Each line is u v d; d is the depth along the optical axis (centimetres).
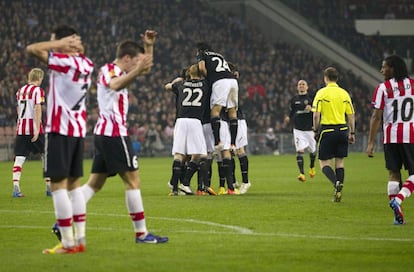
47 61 2100
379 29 13250
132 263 1980
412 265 1981
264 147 10125
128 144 2267
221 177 4081
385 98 2847
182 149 3969
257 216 3019
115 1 11388
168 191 4312
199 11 12025
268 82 11038
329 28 12888
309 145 5291
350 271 1903
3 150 8862
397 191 2892
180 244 2302
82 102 2159
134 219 2300
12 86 9100
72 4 11000
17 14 10269
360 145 10812
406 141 2816
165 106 9781
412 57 12825
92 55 10100
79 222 2170
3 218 2975
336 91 3675
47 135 2122
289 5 13175
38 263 1988
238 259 2048
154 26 11231
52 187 2139
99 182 2331
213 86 3922
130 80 2161
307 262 2014
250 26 12694
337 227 2705
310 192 4247
